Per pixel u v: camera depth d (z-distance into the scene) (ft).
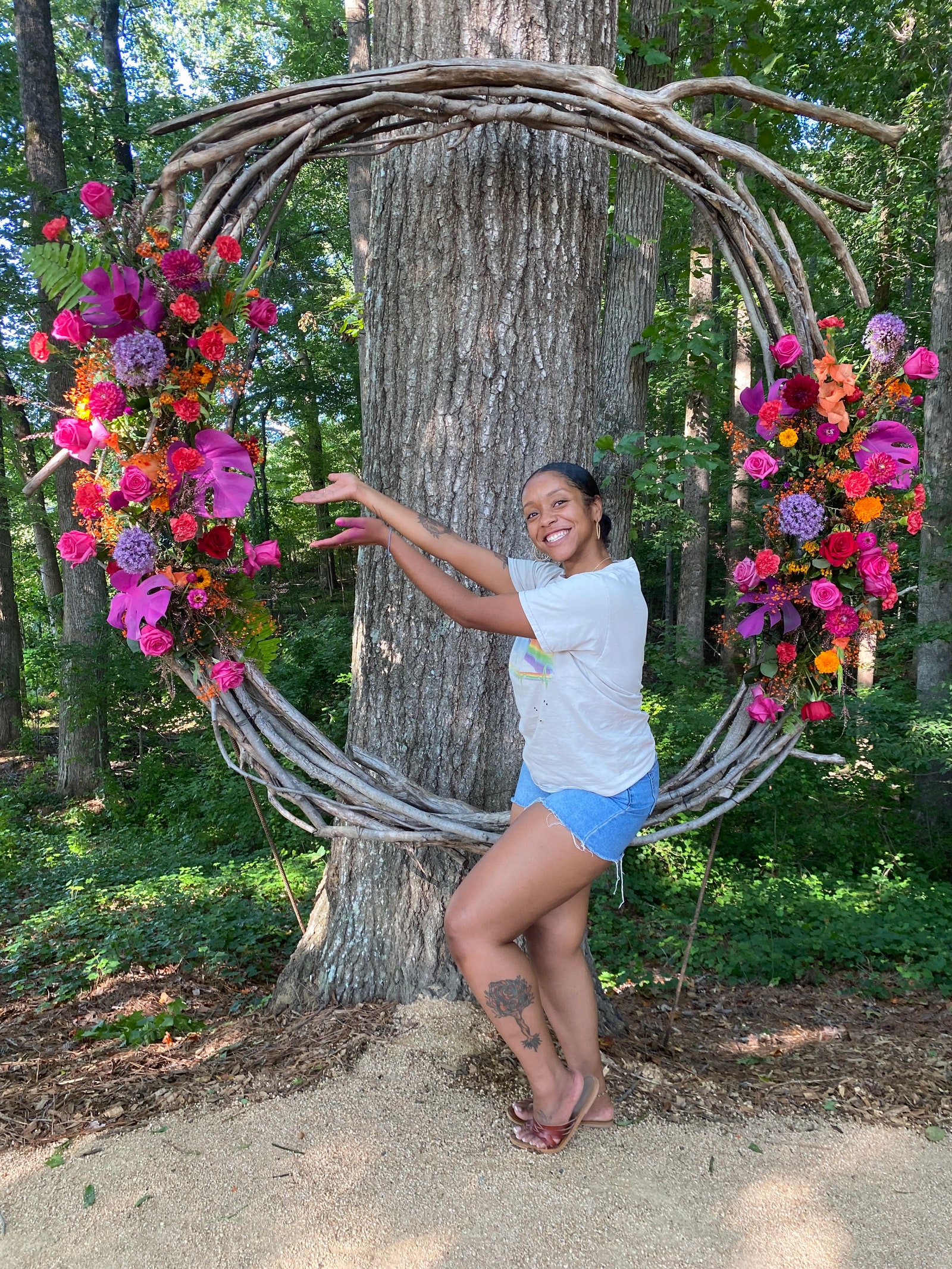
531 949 6.87
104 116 39.88
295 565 73.92
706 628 50.03
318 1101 6.99
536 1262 5.36
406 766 8.64
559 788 6.14
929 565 23.73
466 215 8.25
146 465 6.66
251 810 24.58
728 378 21.88
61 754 36.40
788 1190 6.12
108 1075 8.08
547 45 8.30
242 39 56.29
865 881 19.31
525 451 8.46
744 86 7.43
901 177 29.27
